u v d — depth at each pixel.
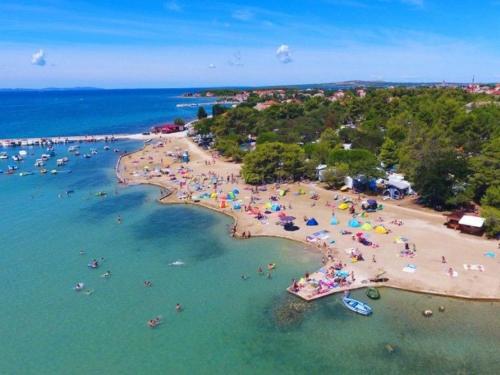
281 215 84.81
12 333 51.19
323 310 54.16
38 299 58.72
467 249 68.00
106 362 45.88
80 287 61.59
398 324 50.62
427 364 43.94
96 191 113.69
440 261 64.25
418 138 117.69
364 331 49.69
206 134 187.38
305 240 75.19
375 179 100.69
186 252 73.25
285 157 112.94
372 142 132.38
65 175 133.50
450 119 155.62
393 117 169.88
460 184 86.38
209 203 98.81
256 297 57.94
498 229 71.00
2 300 58.53
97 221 89.81
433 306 53.78
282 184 111.88
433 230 76.38
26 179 128.75
